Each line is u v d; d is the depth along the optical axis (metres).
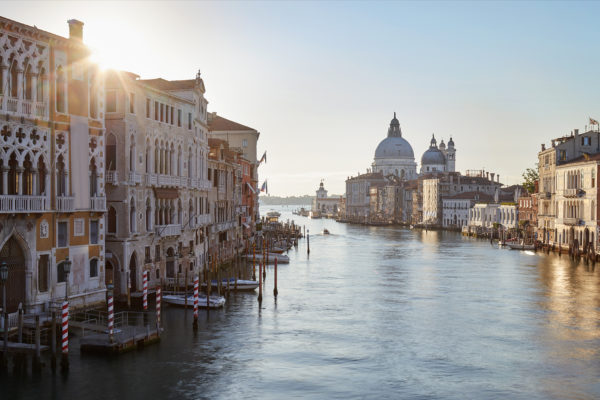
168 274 52.16
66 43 37.88
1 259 34.25
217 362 33.25
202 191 60.06
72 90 38.72
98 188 41.09
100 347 33.06
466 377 31.94
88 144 39.94
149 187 47.97
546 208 105.69
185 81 56.50
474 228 158.12
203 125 59.53
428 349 37.06
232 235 78.69
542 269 77.12
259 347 36.53
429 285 63.00
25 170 35.69
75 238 38.94
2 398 27.28
